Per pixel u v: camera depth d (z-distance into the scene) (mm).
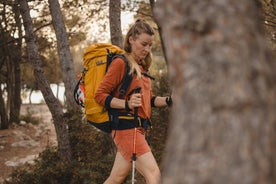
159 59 18094
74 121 9039
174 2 1443
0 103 20188
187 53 1403
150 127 3820
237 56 1344
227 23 1370
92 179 7891
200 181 1304
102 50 3764
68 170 8305
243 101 1309
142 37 3633
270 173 1266
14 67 21359
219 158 1297
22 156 16062
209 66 1363
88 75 3771
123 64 3600
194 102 1370
